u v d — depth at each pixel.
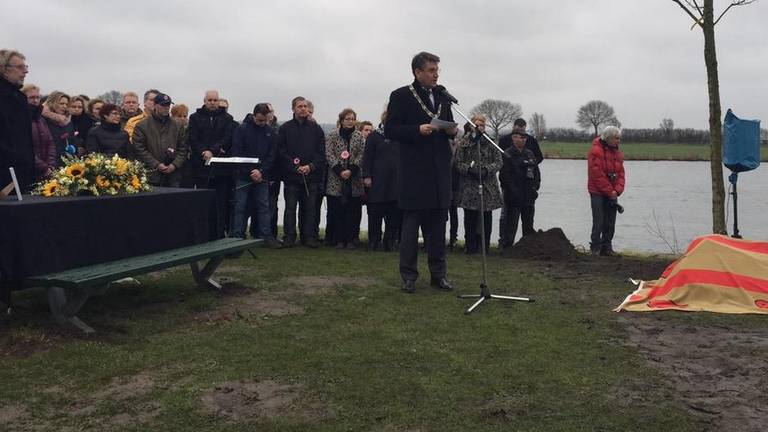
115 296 5.99
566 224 16.11
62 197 5.14
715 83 7.98
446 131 5.93
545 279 7.18
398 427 3.39
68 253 4.88
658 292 6.02
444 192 6.29
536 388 3.90
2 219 4.56
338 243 9.58
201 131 8.98
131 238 5.43
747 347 4.70
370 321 5.30
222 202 9.20
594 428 3.38
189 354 4.43
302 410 3.59
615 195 9.32
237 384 3.93
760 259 5.96
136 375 4.06
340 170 9.19
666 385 3.96
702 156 43.38
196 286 6.48
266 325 5.16
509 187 9.52
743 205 20.61
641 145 49.66
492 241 12.09
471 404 3.67
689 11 8.02
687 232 14.61
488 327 5.14
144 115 9.40
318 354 4.45
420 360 4.36
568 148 47.66
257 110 8.99
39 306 5.46
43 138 7.22
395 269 7.57
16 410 3.55
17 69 5.65
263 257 8.34
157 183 8.58
